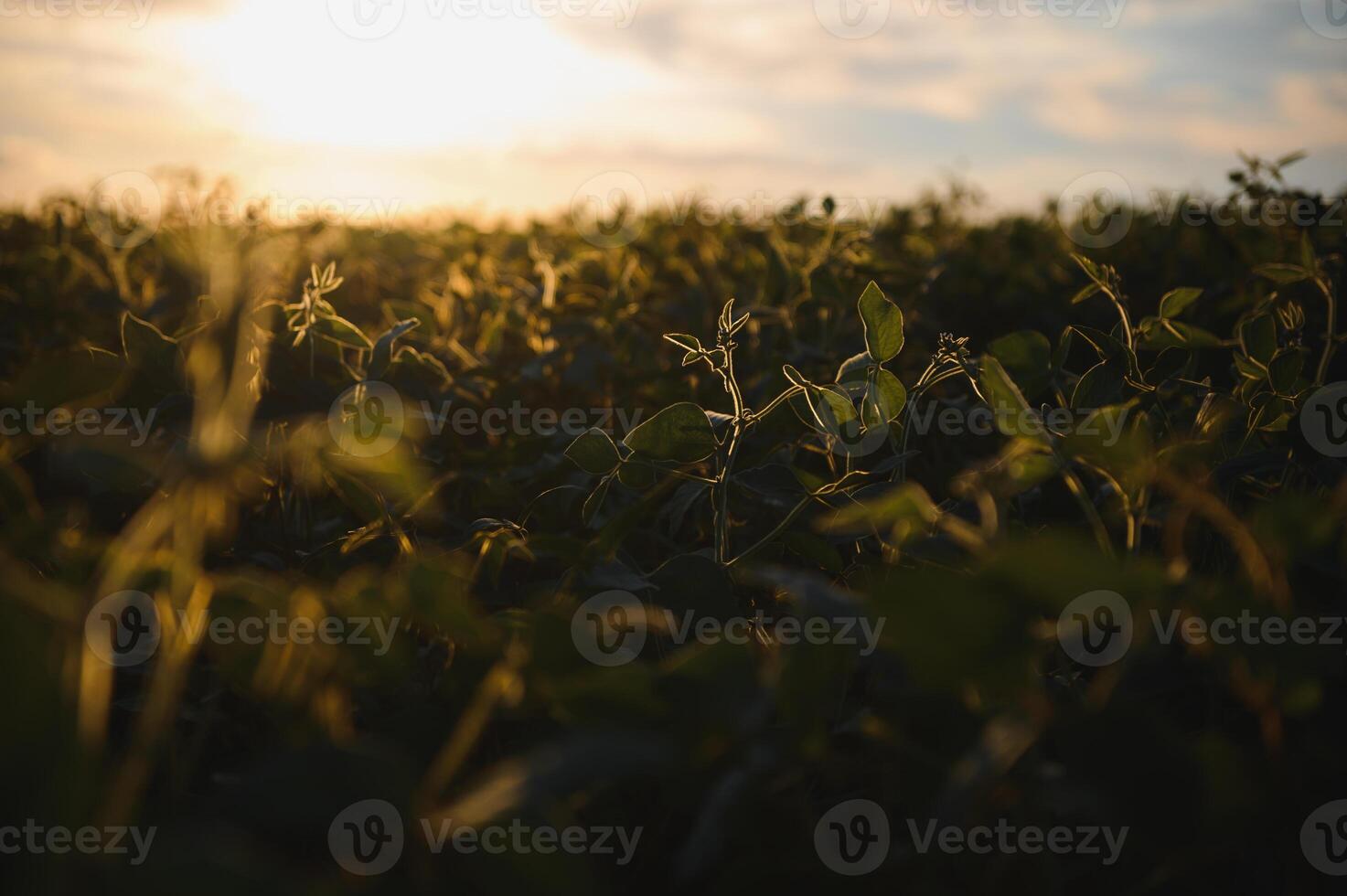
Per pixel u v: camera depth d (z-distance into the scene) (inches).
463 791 26.5
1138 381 33.3
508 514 43.9
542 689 22.7
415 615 27.1
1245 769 22.0
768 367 49.3
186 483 21.8
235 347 22.3
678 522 35.9
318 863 23.2
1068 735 21.1
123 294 62.2
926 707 24.4
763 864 22.4
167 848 18.3
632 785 26.3
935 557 27.2
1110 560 20.6
